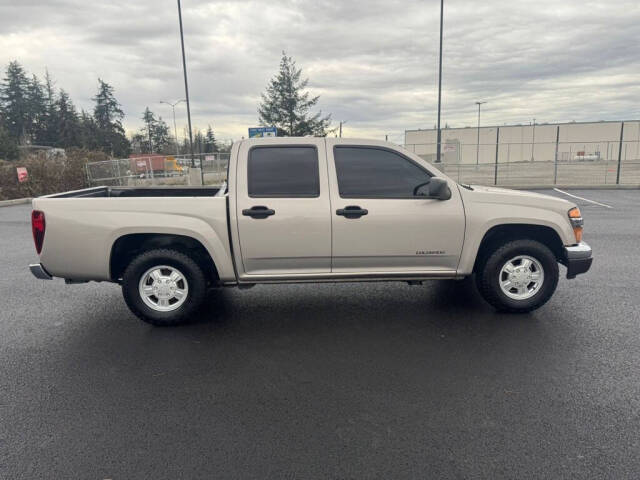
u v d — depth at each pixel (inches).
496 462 102.2
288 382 140.5
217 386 138.6
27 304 220.8
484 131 1788.9
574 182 956.0
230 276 184.2
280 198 180.2
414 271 188.4
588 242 340.8
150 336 178.7
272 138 185.6
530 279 192.7
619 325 180.7
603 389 132.9
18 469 101.9
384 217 181.6
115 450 108.3
